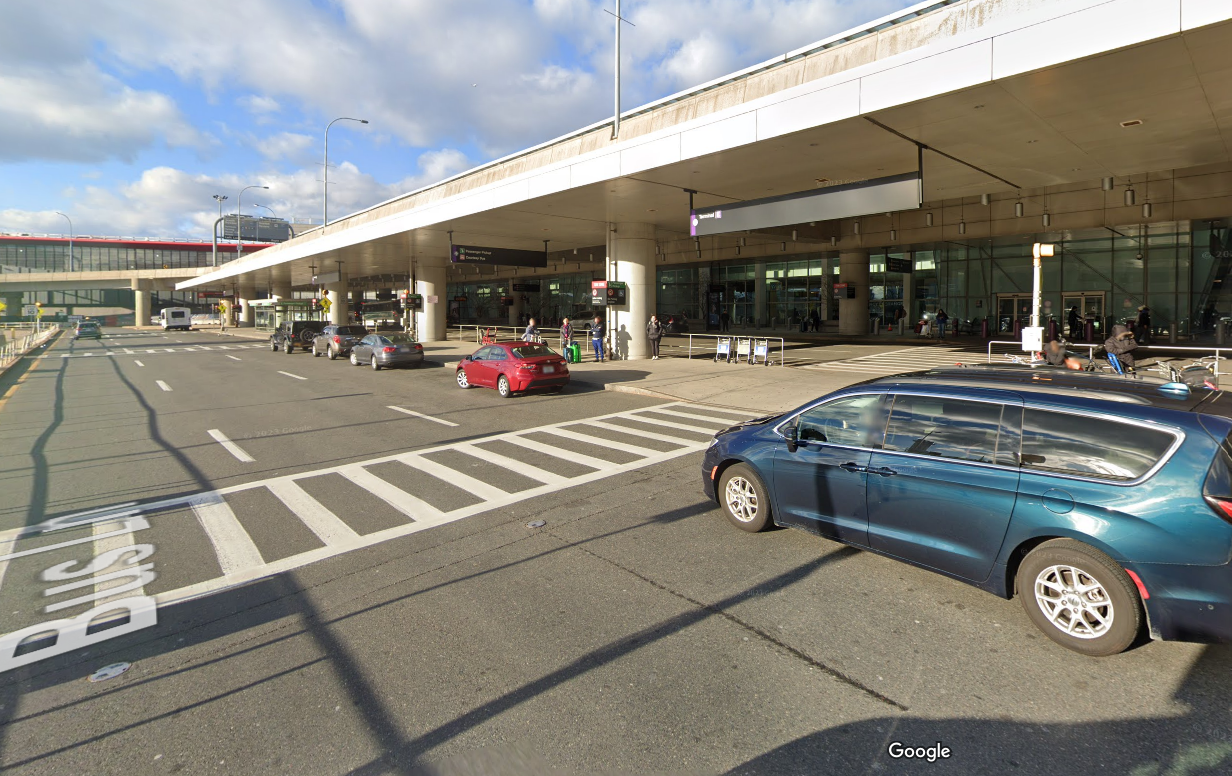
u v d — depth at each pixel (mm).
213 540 6129
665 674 3717
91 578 5293
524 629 4285
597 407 14031
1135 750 2986
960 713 3297
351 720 3361
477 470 8641
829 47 12297
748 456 5828
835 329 36844
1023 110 10953
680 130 14266
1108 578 3662
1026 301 30250
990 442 4250
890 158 14297
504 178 19938
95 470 9008
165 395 17203
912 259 34344
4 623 4535
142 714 3461
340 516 6785
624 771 2941
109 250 105250
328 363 26203
